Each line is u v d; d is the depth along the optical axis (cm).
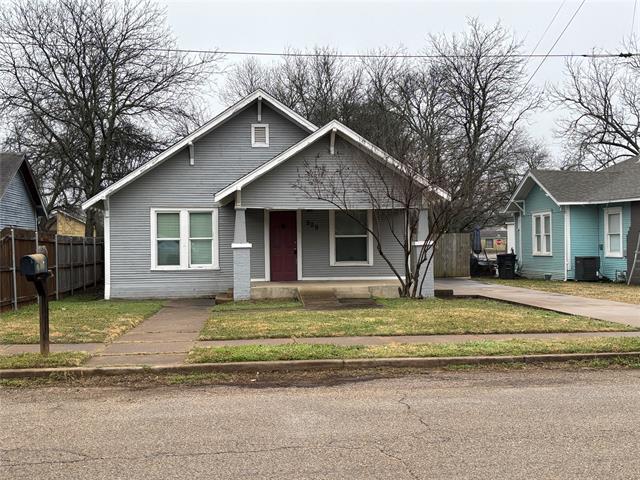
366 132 3281
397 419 578
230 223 1816
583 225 2331
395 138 2419
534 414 591
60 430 553
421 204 1586
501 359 844
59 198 3403
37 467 455
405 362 829
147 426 564
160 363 817
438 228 1642
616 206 2219
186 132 2888
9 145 2605
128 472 443
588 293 1761
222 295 1684
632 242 2116
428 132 3272
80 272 2139
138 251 1788
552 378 763
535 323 1119
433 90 3500
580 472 433
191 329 1118
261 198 1582
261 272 1775
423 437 519
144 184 1792
